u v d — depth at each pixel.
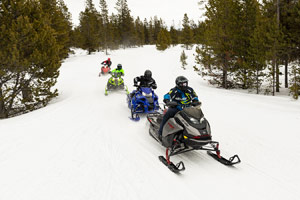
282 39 13.78
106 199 3.44
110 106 9.75
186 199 3.48
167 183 3.93
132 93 8.64
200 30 19.45
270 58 14.65
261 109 9.18
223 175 4.24
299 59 15.20
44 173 4.18
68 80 18.55
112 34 62.31
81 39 50.53
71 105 9.98
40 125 7.07
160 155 5.05
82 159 4.78
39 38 11.12
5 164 4.50
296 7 13.96
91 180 3.97
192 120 4.43
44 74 11.65
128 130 6.72
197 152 5.29
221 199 3.51
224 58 17.84
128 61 33.97
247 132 6.52
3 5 10.34
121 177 4.09
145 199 3.46
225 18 17.45
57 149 5.27
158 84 16.03
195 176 4.20
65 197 3.47
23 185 3.78
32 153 5.02
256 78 15.94
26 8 11.21
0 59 9.78
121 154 5.07
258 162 4.76
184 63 32.53
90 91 13.73
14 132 6.39
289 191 3.71
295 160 4.80
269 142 5.79
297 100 11.45
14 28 10.04
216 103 10.30
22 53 10.54
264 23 15.40
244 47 16.78
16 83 11.18
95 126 7.04
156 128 5.84
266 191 3.72
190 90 5.20
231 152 5.26
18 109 12.29
